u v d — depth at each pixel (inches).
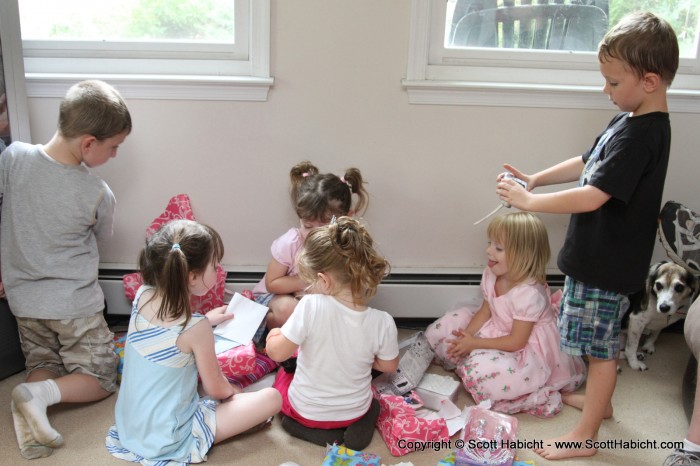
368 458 58.6
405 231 88.3
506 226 74.7
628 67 54.7
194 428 59.6
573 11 83.0
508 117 84.0
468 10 82.0
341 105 82.4
